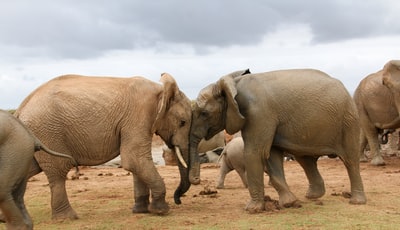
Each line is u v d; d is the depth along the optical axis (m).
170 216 12.00
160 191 12.06
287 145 12.19
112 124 11.84
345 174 19.12
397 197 13.61
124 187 17.20
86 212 12.85
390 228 10.32
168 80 11.95
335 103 12.05
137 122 11.89
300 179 17.83
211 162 25.69
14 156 9.43
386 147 27.00
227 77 12.02
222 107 12.29
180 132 12.38
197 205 13.40
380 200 13.18
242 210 12.49
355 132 12.35
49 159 11.65
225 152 16.14
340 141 12.38
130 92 12.05
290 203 12.34
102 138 11.83
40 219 12.17
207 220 11.44
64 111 11.62
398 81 19.50
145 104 11.98
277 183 12.44
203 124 12.41
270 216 11.57
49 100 11.65
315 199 13.48
